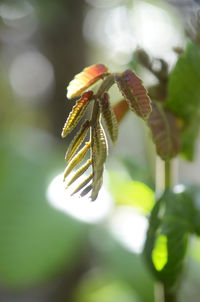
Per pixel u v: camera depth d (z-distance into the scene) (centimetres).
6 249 90
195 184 66
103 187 83
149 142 80
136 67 70
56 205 93
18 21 146
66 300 144
